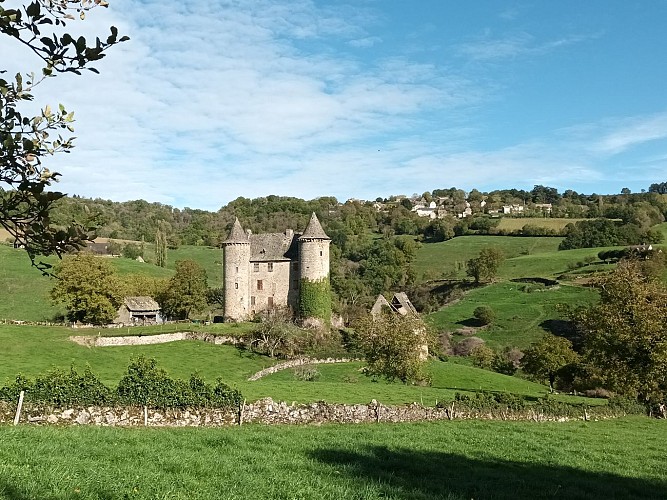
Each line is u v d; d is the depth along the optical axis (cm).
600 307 4344
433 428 2962
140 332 7262
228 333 7350
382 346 5181
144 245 16388
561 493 1638
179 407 2784
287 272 9312
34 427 2155
